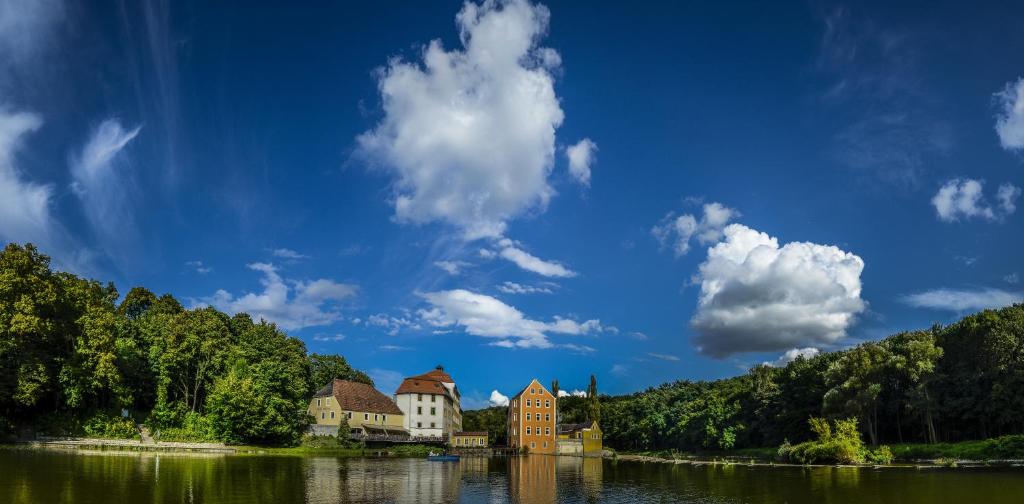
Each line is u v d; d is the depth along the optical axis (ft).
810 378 327.67
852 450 243.81
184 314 324.60
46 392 248.11
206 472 174.09
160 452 239.30
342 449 336.08
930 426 260.42
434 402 437.58
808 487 165.99
